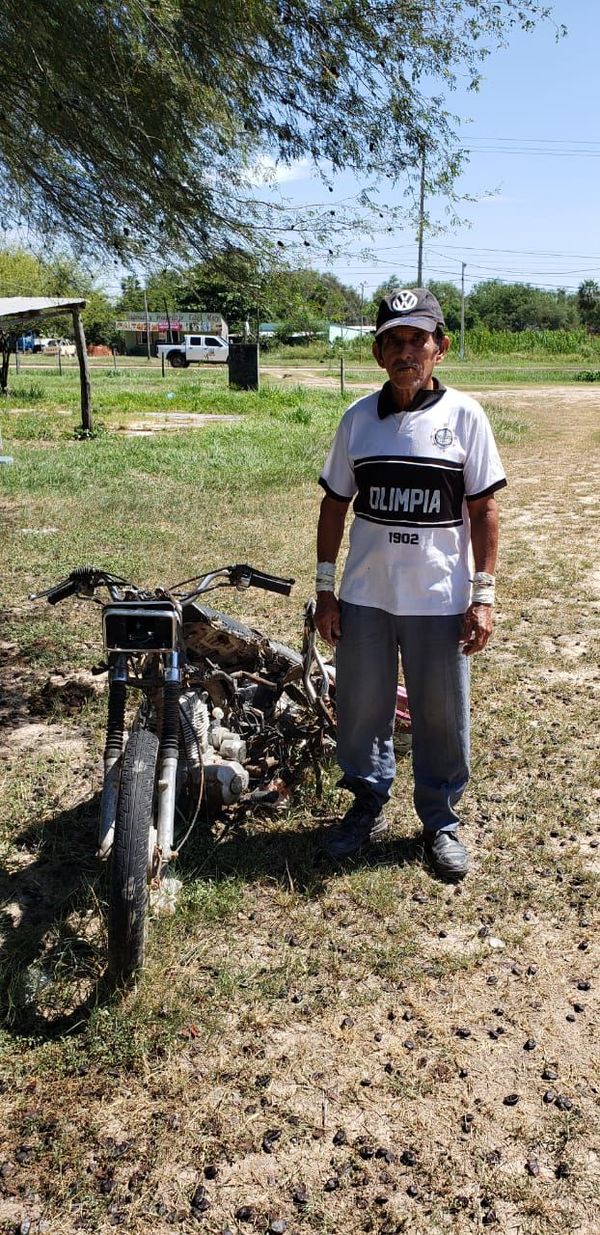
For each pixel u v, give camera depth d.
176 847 3.79
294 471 13.76
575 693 5.57
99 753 4.76
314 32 5.16
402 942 3.34
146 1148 2.54
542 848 3.93
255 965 3.21
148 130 5.29
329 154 5.55
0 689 5.60
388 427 3.46
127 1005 2.98
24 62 5.00
